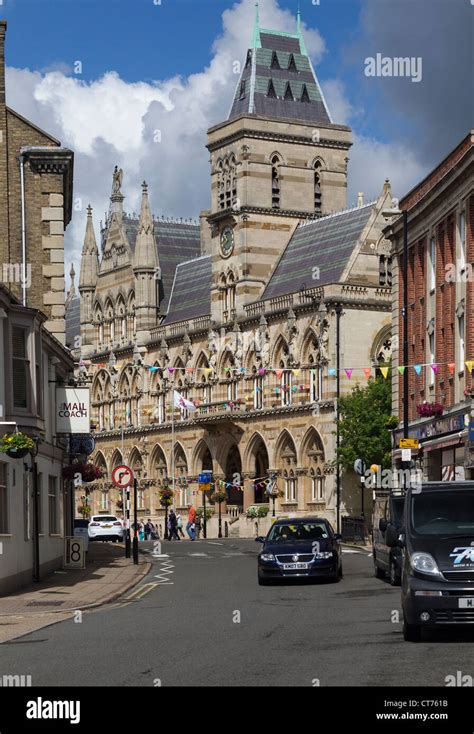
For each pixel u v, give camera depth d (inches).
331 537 1610.5
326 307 3816.4
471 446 2129.7
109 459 5044.3
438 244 2431.1
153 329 4815.5
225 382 4338.1
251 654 810.8
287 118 4367.6
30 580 1611.7
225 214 4325.8
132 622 1081.4
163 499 4244.6
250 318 4178.2
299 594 1391.5
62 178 2118.6
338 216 4141.2
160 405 4753.9
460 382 2271.2
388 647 832.9
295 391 3932.1
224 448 4306.1
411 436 2598.4
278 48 4500.5
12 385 1509.6
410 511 920.9
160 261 5029.5
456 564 855.7
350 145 4468.5
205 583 1628.9
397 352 2780.5
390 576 1497.3
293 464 3949.3
